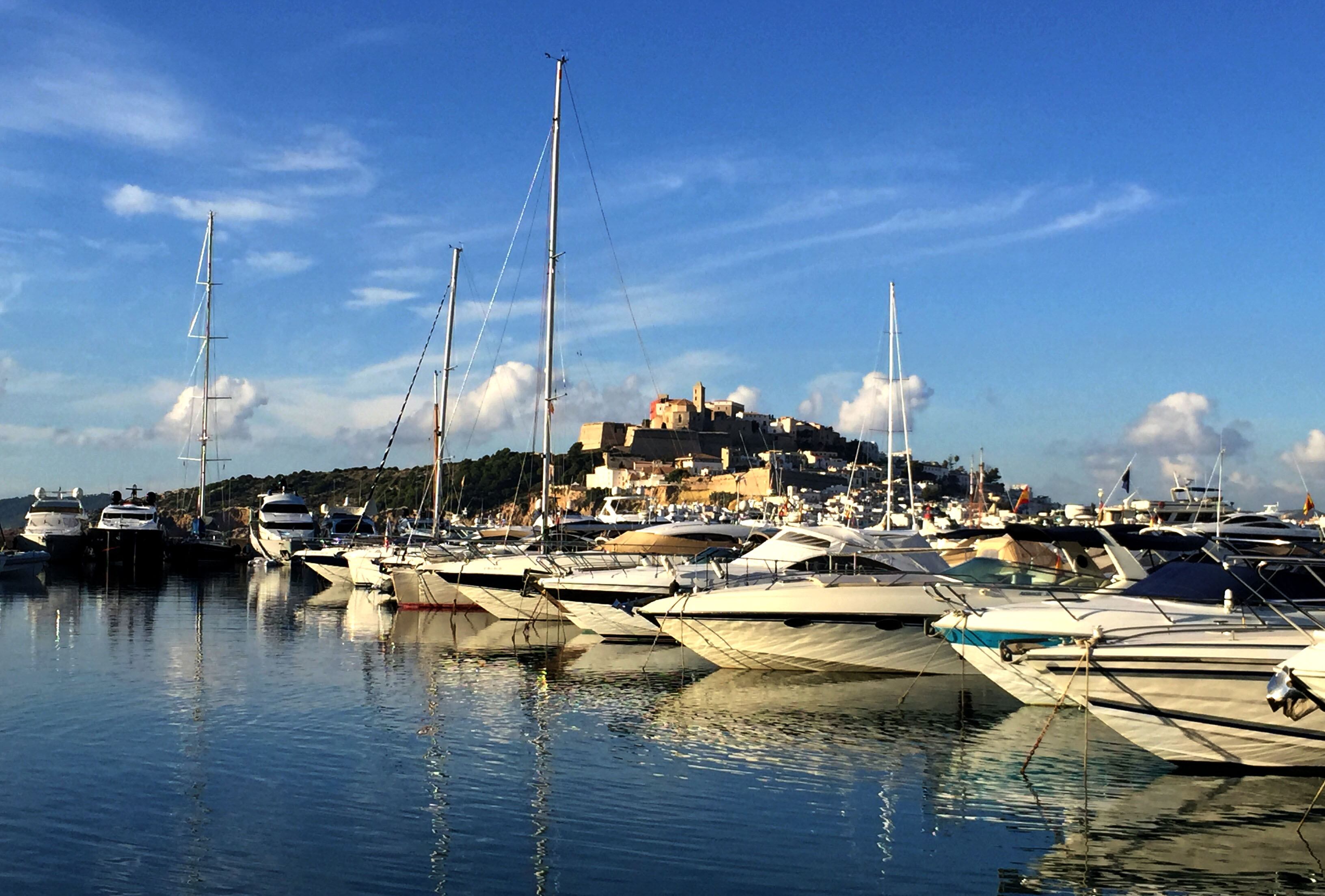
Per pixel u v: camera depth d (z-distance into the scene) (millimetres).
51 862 10320
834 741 15234
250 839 11031
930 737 15461
